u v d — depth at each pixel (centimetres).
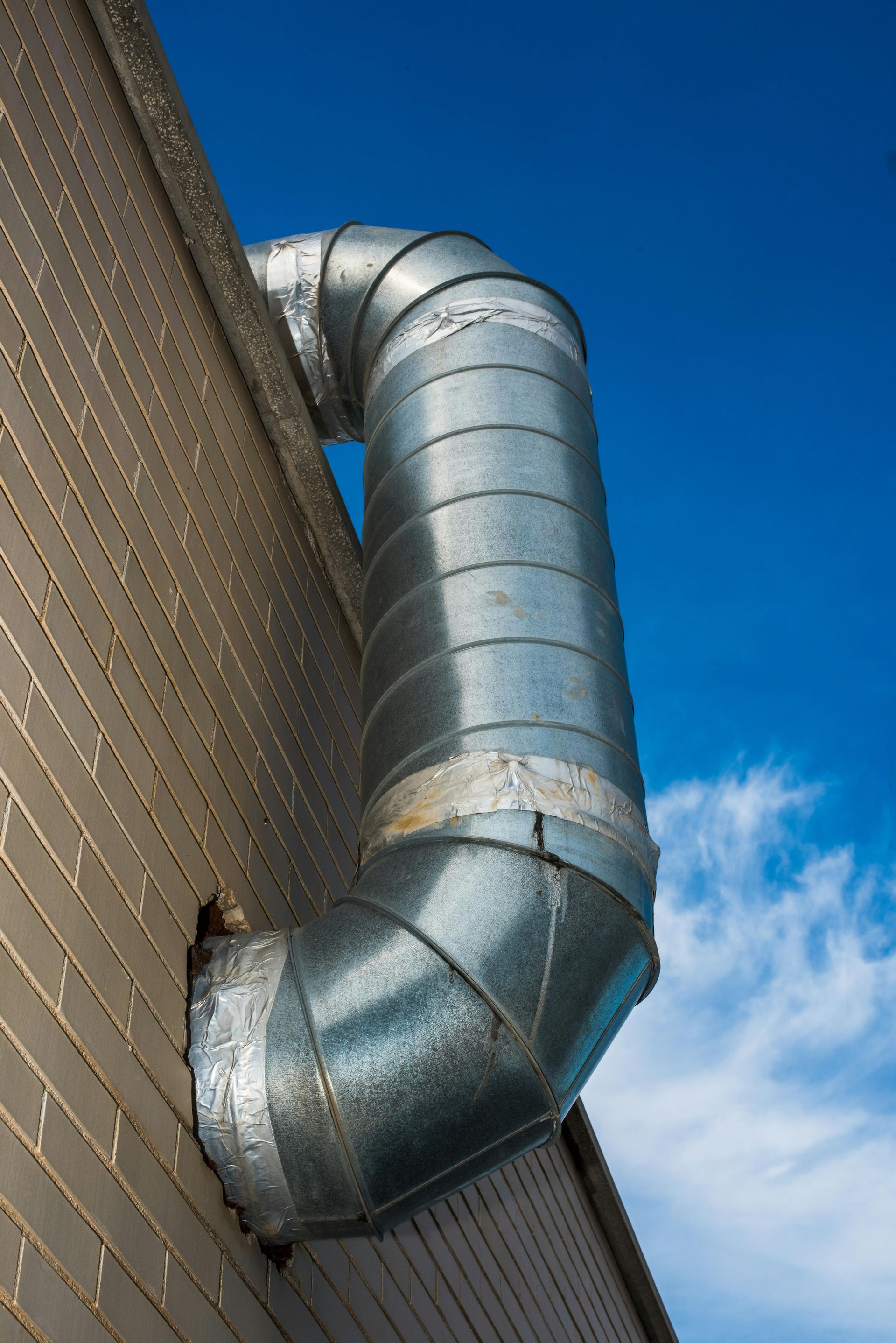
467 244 561
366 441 520
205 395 466
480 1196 611
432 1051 326
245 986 345
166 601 387
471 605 409
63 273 361
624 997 357
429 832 364
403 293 536
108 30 439
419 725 389
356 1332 425
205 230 483
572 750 377
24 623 295
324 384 567
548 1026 334
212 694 410
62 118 386
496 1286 593
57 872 288
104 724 327
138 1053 311
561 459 461
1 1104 249
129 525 370
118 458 372
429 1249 528
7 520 297
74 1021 284
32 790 284
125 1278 284
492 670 391
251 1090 328
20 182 344
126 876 324
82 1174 274
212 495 450
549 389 486
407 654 410
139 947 323
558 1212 729
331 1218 335
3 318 316
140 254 430
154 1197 303
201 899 370
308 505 551
